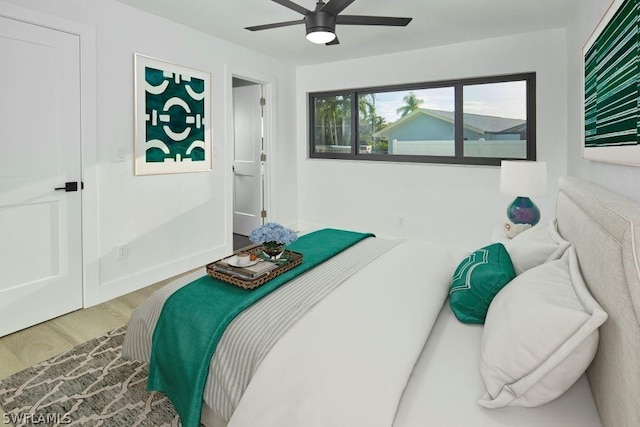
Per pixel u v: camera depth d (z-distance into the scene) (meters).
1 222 2.36
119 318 2.66
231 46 3.99
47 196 2.55
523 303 1.15
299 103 5.19
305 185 5.27
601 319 0.93
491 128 3.96
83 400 1.78
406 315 1.39
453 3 2.92
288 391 1.12
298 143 5.28
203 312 1.53
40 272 2.56
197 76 3.60
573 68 2.95
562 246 1.57
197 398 1.38
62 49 2.56
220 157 3.95
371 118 4.72
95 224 2.85
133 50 3.02
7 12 2.28
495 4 2.93
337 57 4.58
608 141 1.62
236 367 1.34
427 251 2.21
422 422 0.98
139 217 3.18
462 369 1.20
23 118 2.40
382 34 3.64
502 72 3.74
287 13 3.13
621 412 0.83
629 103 1.32
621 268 0.87
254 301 1.58
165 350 1.58
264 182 4.88
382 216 4.66
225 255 4.06
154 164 3.26
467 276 1.60
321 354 1.18
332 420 1.01
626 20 1.35
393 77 4.38
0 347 2.27
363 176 4.76
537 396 1.03
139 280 3.20
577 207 1.57
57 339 2.36
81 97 2.69
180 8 3.02
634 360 0.77
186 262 3.64
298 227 5.34
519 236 2.01
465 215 4.11
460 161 4.16
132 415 1.69
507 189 2.57
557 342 1.00
